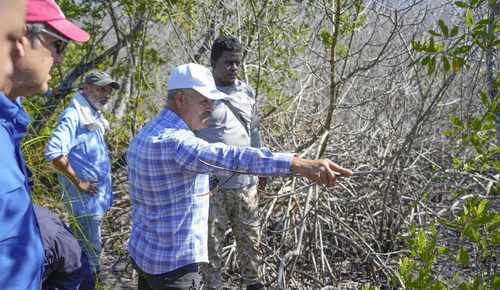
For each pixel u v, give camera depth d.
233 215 4.02
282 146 5.82
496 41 3.03
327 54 5.62
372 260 4.67
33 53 1.62
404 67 5.34
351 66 6.06
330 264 4.89
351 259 5.04
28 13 1.63
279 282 3.62
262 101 6.43
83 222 4.10
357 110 6.24
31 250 1.57
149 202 2.86
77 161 4.09
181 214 2.85
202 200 2.91
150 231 2.89
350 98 6.50
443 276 3.77
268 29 5.94
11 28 1.51
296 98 5.92
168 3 6.45
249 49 5.68
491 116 3.05
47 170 4.05
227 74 3.96
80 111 4.10
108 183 4.25
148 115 7.01
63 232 2.44
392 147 5.56
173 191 2.81
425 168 5.71
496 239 2.79
